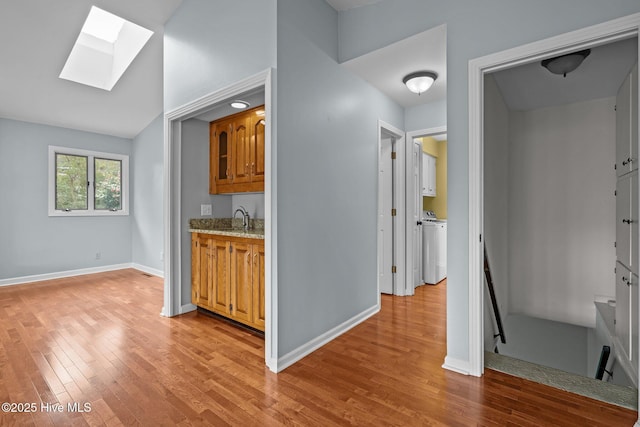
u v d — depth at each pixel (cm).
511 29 191
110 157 541
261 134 299
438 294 407
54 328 285
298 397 182
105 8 294
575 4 172
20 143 455
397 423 160
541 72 262
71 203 504
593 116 333
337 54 277
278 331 215
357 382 198
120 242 555
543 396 181
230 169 331
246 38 235
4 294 396
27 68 353
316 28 252
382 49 252
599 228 333
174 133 323
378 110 338
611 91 307
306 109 240
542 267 361
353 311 296
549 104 346
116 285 441
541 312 363
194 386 193
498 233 316
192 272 336
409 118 392
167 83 318
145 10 302
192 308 338
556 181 353
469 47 206
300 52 234
